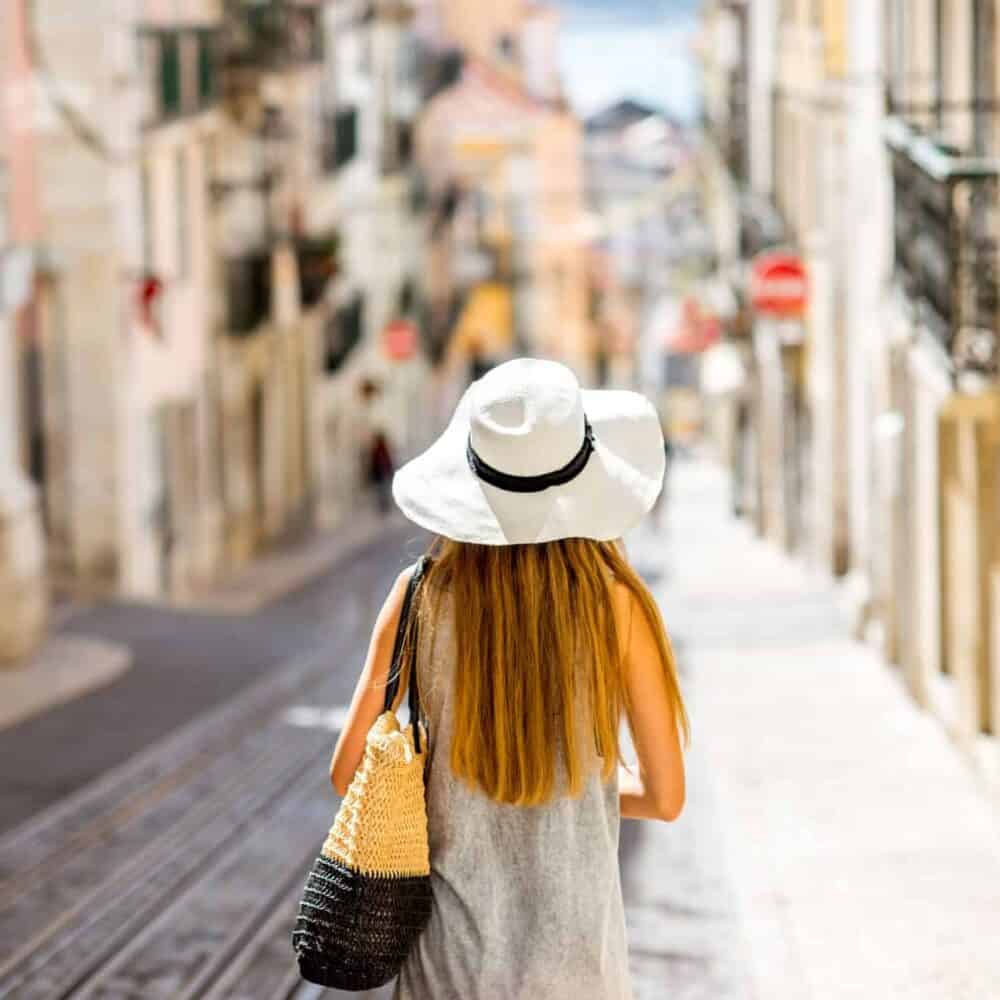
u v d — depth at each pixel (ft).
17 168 68.90
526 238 234.79
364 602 81.15
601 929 10.50
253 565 97.40
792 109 83.97
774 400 95.04
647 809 11.03
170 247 83.10
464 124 231.30
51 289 72.43
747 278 99.71
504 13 237.66
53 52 71.36
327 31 125.18
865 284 56.03
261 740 40.96
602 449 10.78
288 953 23.85
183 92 84.58
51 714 44.34
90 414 72.84
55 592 72.95
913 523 45.39
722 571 84.99
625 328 268.21
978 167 33.40
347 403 135.95
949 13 41.75
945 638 42.14
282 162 108.58
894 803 34.14
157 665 53.62
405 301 160.56
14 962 23.35
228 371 96.07
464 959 10.48
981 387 34.09
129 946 24.20
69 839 30.71
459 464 10.74
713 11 149.79
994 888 27.73
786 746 40.27
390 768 10.48
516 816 10.55
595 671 10.55
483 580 10.66
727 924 25.99
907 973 23.40
